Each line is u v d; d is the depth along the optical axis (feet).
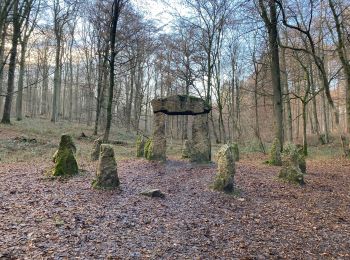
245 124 131.64
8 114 78.64
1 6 59.52
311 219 24.40
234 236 20.07
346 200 29.99
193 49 93.86
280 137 53.98
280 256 17.40
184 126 112.57
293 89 100.32
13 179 31.04
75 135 79.05
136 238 18.33
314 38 82.53
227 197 29.37
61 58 117.29
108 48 75.82
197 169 41.47
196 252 17.08
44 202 23.61
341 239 20.49
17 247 15.48
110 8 71.46
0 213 20.38
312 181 37.58
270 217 24.59
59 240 16.89
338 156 63.62
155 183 33.47
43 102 145.18
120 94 128.36
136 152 57.57
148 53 102.78
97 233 18.44
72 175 33.14
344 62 59.72
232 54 115.24
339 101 123.54
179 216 23.30
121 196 27.12
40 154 51.06
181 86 111.65
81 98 154.10
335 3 58.75
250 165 47.29
